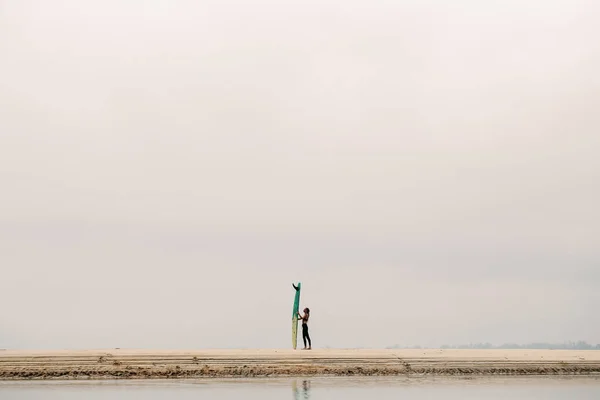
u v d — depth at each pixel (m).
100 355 35.72
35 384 29.69
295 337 40.91
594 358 44.19
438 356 40.97
